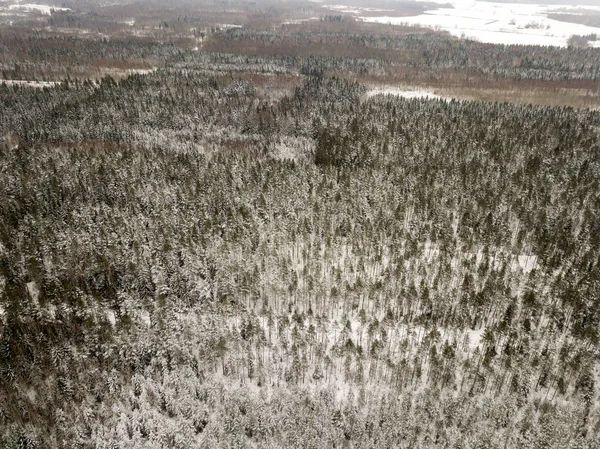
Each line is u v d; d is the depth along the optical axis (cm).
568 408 4338
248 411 4281
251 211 7194
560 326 5153
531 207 7238
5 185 7688
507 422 4219
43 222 6831
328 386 4631
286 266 5834
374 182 7856
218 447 3978
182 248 5981
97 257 5881
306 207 7306
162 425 4150
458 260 6178
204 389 4469
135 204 7469
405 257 6150
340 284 5650
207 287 5550
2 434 4012
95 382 4516
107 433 4134
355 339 5144
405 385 4616
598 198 7331
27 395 4450
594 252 6153
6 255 6056
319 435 4097
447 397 4469
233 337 4941
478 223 6806
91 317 5012
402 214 7069
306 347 4903
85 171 8500
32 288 5812
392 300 5591
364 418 4231
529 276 5559
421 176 8306
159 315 4978
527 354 4656
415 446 4062
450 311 5231
